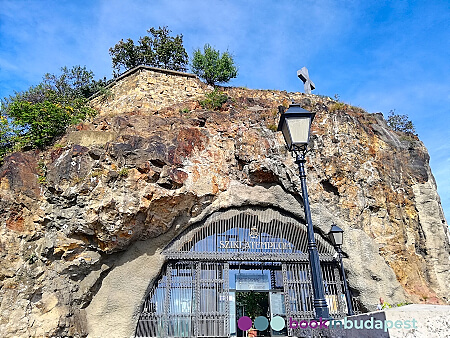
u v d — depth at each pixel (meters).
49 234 12.42
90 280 12.83
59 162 12.82
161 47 21.28
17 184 12.23
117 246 12.80
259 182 15.19
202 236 14.50
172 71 17.77
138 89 16.86
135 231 12.92
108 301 12.90
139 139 13.27
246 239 14.77
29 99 16.97
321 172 15.40
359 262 14.64
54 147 13.43
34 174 12.77
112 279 13.10
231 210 14.70
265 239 14.95
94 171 12.59
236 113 16.44
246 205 14.86
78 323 12.41
